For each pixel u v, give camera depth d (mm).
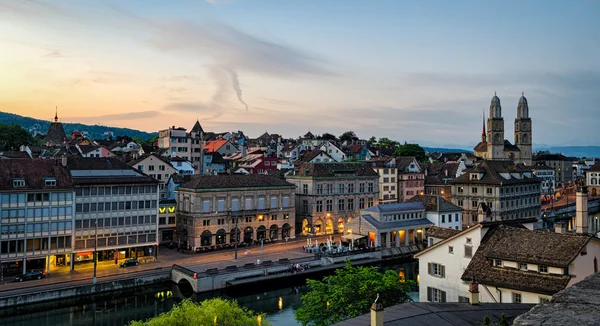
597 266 42281
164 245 110438
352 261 99125
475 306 29859
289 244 113812
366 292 47469
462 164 180500
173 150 171250
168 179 124250
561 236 42656
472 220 139875
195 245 104812
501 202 134125
